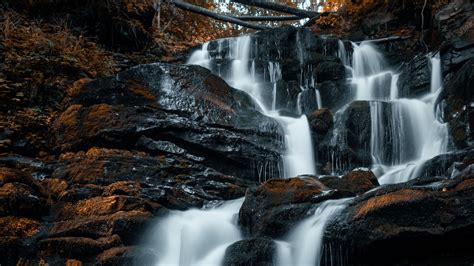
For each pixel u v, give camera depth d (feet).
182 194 25.88
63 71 35.81
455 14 41.91
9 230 22.33
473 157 26.14
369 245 19.94
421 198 19.75
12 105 31.63
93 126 29.99
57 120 31.30
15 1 41.75
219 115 32.24
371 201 20.53
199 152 30.22
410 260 20.40
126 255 21.39
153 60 45.21
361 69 45.57
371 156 34.22
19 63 33.37
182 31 58.65
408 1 49.52
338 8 62.39
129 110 30.53
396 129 35.12
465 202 19.57
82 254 21.75
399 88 40.73
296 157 32.73
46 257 21.95
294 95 40.24
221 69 44.50
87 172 26.23
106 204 23.44
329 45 45.70
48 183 25.93
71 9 43.47
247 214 23.34
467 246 19.92
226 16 58.18
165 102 32.30
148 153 29.71
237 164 30.42
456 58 38.32
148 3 49.08
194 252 22.86
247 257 21.09
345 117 34.88
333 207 21.36
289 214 22.20
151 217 22.99
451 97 35.32
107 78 32.81
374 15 52.60
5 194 22.72
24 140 29.81
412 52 46.29
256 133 32.09
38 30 38.65
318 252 20.90
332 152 33.71
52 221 23.75
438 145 34.19
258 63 43.62
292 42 45.88
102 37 44.57
